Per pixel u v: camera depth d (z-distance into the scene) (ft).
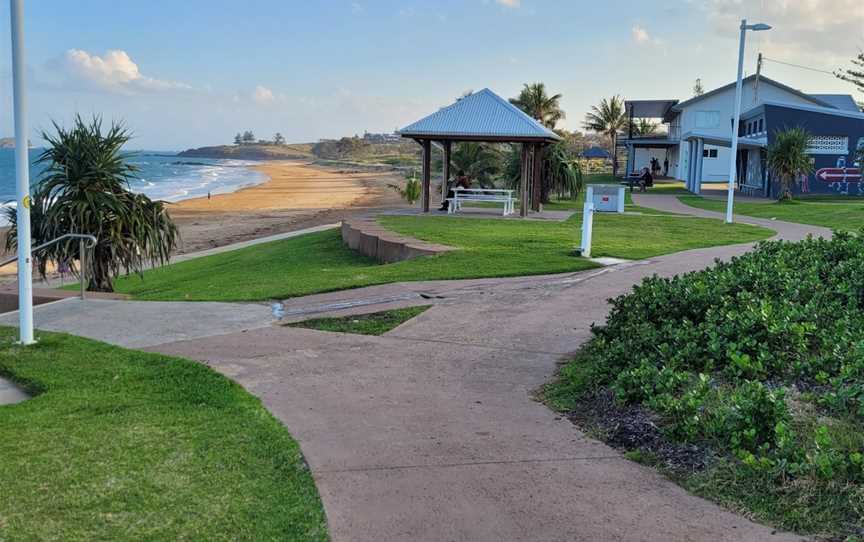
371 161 616.39
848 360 16.53
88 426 16.26
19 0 24.26
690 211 90.74
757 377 16.94
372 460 14.43
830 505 11.89
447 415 17.15
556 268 37.76
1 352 23.22
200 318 28.45
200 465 14.11
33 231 40.22
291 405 17.87
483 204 93.15
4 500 12.60
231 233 95.61
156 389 19.07
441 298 31.14
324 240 63.77
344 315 28.30
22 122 24.31
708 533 11.50
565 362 21.40
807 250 29.96
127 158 42.88
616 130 270.67
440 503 12.59
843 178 117.80
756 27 71.46
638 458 14.44
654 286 23.86
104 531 11.54
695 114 171.53
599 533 11.53
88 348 23.63
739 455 13.34
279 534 11.49
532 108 205.26
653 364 18.17
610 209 77.87
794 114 118.32
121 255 41.47
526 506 12.46
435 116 73.41
